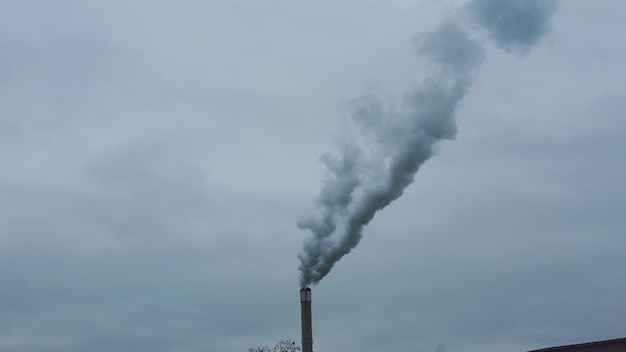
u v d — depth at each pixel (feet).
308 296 156.04
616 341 125.39
